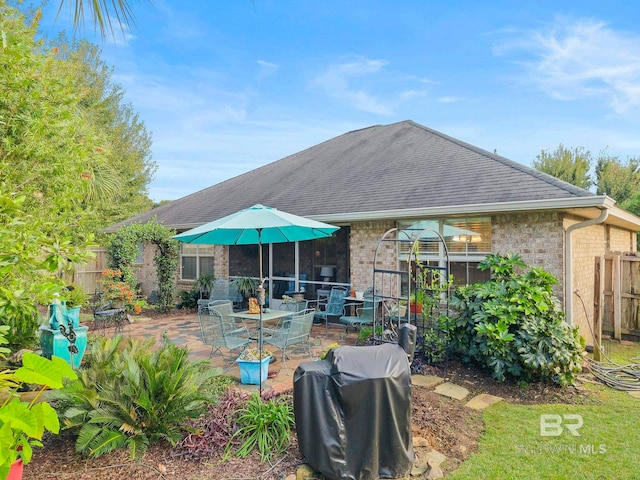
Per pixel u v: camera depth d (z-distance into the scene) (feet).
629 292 29.48
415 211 25.54
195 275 45.57
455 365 21.39
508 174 26.53
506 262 21.70
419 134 41.93
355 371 11.36
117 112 79.25
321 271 36.94
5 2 13.85
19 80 12.89
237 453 12.42
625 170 82.58
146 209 85.76
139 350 16.10
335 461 11.08
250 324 33.06
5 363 18.65
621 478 11.67
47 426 7.76
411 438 12.04
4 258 9.33
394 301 27.35
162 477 11.41
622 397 17.87
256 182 47.14
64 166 13.99
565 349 18.61
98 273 45.91
